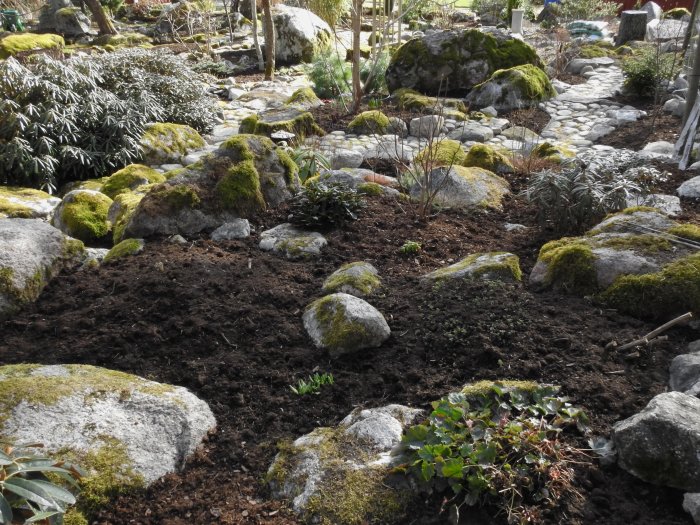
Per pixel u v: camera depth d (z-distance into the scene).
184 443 2.84
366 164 6.88
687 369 3.04
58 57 10.90
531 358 3.21
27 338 3.60
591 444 2.69
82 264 4.31
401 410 2.92
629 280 3.63
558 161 6.39
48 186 6.96
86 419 2.80
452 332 3.40
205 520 2.52
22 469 2.25
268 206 5.08
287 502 2.57
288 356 3.40
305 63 13.38
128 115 7.74
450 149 6.57
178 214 4.70
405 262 4.25
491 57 9.96
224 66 13.23
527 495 2.48
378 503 2.47
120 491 2.60
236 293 3.87
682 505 2.46
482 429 2.66
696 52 6.54
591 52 12.18
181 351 3.45
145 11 20.58
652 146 7.09
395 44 13.60
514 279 3.91
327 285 3.90
